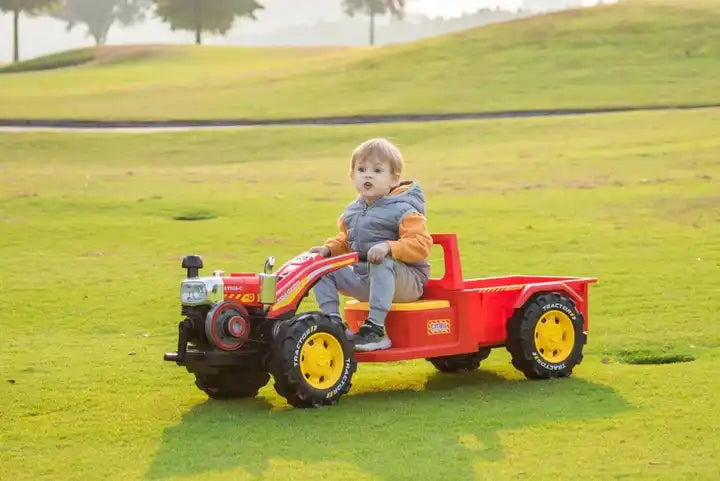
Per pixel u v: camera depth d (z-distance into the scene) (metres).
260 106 58.28
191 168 37.12
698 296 13.17
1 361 9.98
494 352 10.26
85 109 58.47
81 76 83.50
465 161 35.66
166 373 9.35
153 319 12.57
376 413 7.53
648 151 34.69
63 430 7.27
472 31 73.94
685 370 8.93
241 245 19.34
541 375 8.66
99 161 40.66
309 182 30.50
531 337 8.59
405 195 8.41
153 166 38.97
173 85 69.56
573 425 7.10
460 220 22.09
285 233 20.73
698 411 7.41
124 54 113.94
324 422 7.28
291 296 7.90
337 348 7.83
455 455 6.41
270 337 7.84
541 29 71.31
